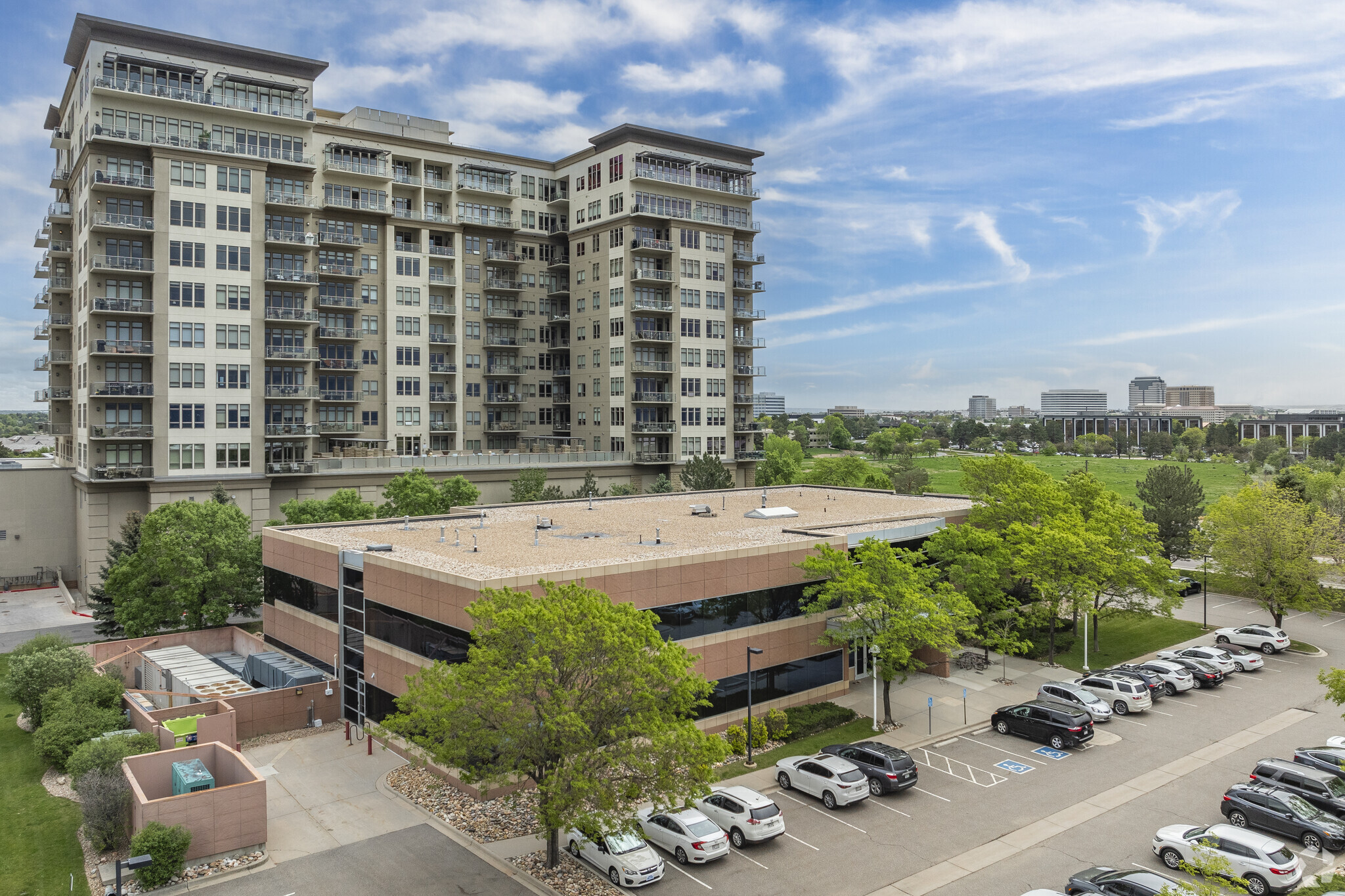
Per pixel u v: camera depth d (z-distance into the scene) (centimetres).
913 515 5400
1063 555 4572
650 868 2480
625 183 9619
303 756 3594
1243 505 5594
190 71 7219
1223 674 4544
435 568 3369
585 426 10306
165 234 7044
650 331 9712
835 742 3688
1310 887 2473
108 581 5306
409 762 3466
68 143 7794
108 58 6906
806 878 2558
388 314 9056
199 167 7206
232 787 2709
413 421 9262
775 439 13538
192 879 2567
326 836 2844
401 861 2664
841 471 10150
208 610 5119
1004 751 3591
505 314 10131
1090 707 3888
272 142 7644
